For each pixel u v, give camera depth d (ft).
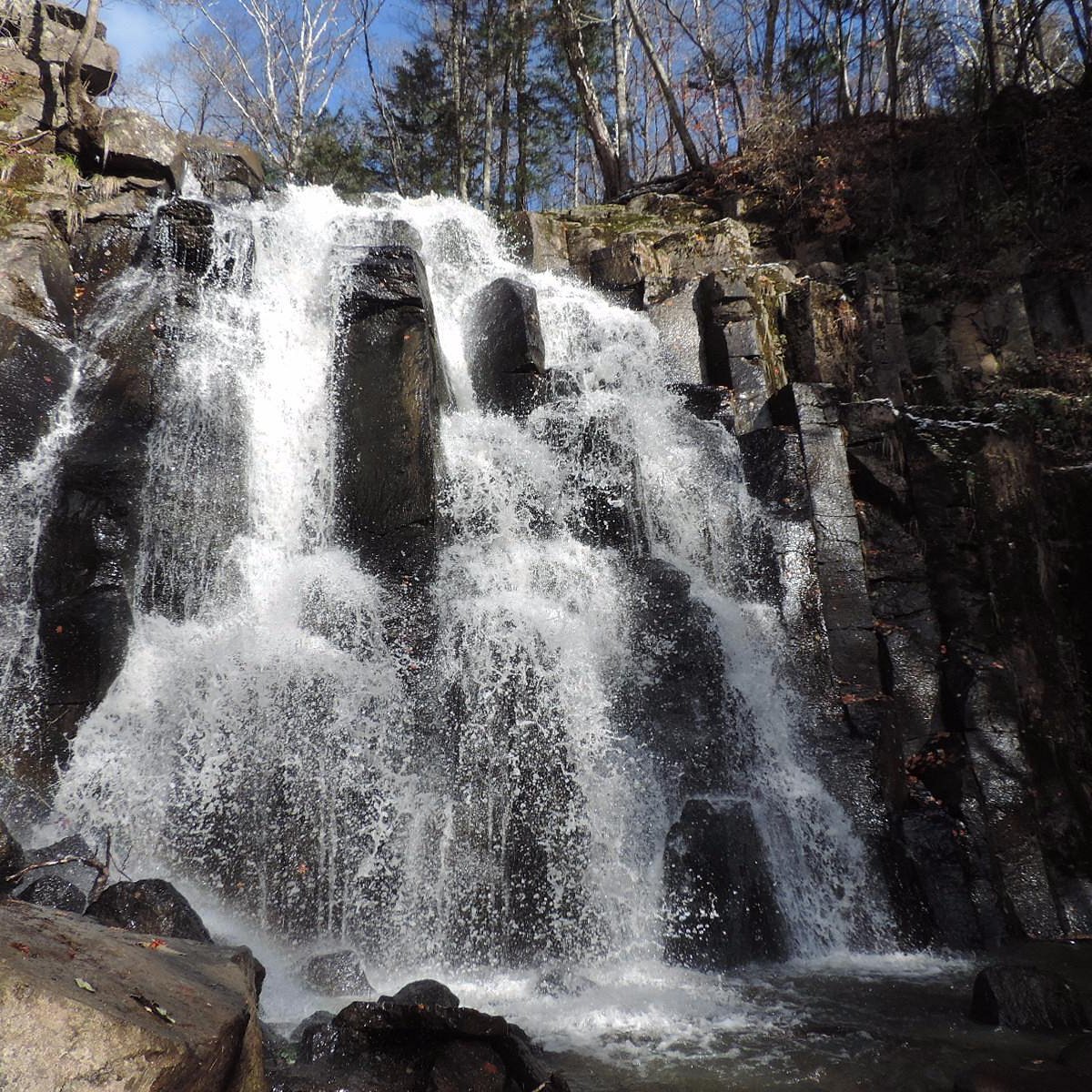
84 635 21.95
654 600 24.34
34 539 23.76
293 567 24.43
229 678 21.12
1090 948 21.16
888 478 29.73
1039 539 28.09
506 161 93.97
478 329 33.68
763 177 53.26
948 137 50.03
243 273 32.35
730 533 29.43
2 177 33.88
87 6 39.45
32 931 9.21
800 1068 13.75
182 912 14.02
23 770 21.02
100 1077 7.16
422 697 21.36
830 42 70.79
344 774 20.07
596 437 28.14
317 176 92.84
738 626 25.67
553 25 74.23
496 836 19.94
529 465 27.35
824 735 24.63
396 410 25.95
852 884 21.83
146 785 20.36
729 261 44.42
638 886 20.17
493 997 17.03
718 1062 13.99
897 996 17.34
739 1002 16.85
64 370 27.37
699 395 33.14
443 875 19.49
